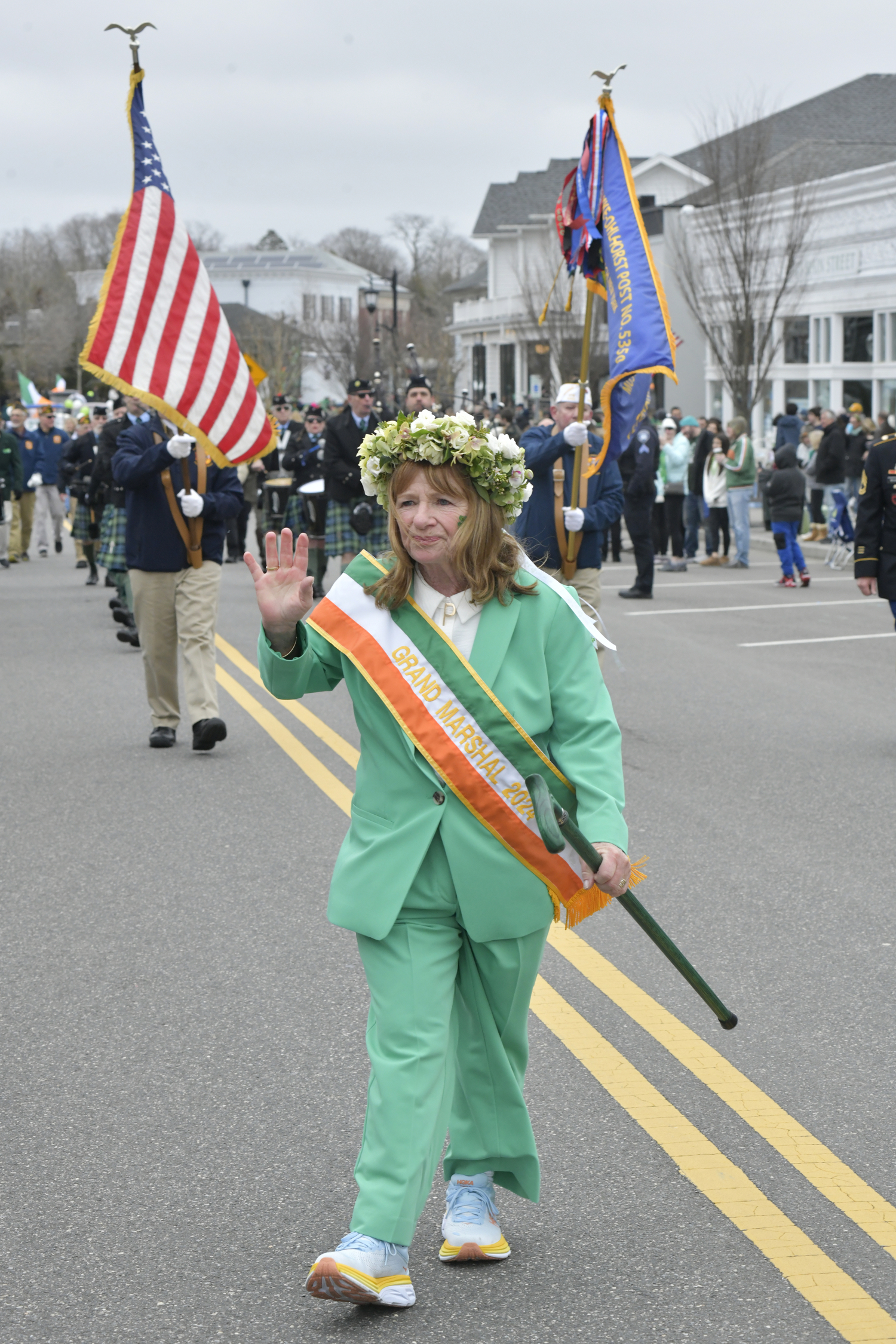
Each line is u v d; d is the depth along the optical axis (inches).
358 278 4441.4
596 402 1074.7
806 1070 174.4
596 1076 173.0
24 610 622.2
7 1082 172.2
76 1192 146.6
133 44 348.5
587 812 123.4
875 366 1137.4
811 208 1162.6
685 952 214.1
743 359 1204.5
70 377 3400.6
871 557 346.3
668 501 781.9
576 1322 123.6
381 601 126.5
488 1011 129.4
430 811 124.6
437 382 2413.9
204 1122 161.5
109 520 519.2
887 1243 136.4
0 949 217.5
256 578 128.0
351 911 125.0
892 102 1488.7
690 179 1797.5
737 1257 134.0
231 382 344.5
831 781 317.4
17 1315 125.5
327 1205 143.6
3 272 3506.4
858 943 217.2
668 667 469.4
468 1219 133.2
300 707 412.8
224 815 293.3
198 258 349.1
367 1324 123.4
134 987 201.8
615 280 359.6
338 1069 175.0
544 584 128.8
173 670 354.9
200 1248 136.1
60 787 316.8
